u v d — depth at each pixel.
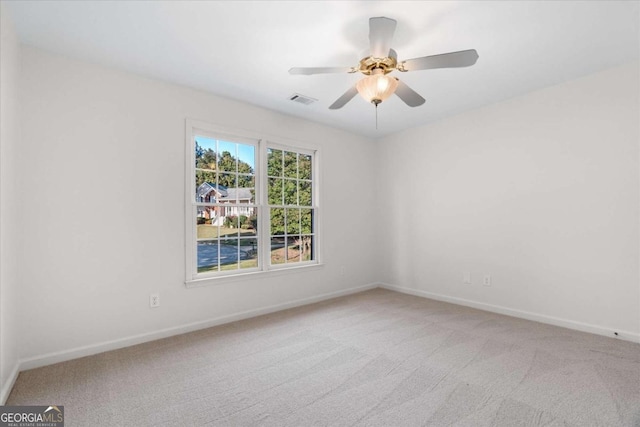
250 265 3.49
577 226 2.89
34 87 2.25
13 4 1.80
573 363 2.23
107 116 2.55
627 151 2.62
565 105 2.95
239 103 3.34
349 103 3.41
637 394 1.83
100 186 2.51
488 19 2.00
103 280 2.51
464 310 3.57
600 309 2.76
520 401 1.78
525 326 3.01
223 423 1.63
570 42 2.27
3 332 1.80
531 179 3.19
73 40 2.19
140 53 2.37
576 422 1.60
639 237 2.57
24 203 2.20
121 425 1.61
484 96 3.27
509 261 3.37
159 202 2.80
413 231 4.34
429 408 1.74
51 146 2.31
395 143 4.57
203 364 2.27
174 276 2.88
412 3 1.83
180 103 2.94
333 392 1.91
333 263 4.24
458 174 3.82
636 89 2.57
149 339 2.71
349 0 1.81
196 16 1.94
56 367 2.22
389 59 1.95
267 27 2.07
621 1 1.84
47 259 2.28
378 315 3.40
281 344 2.63
